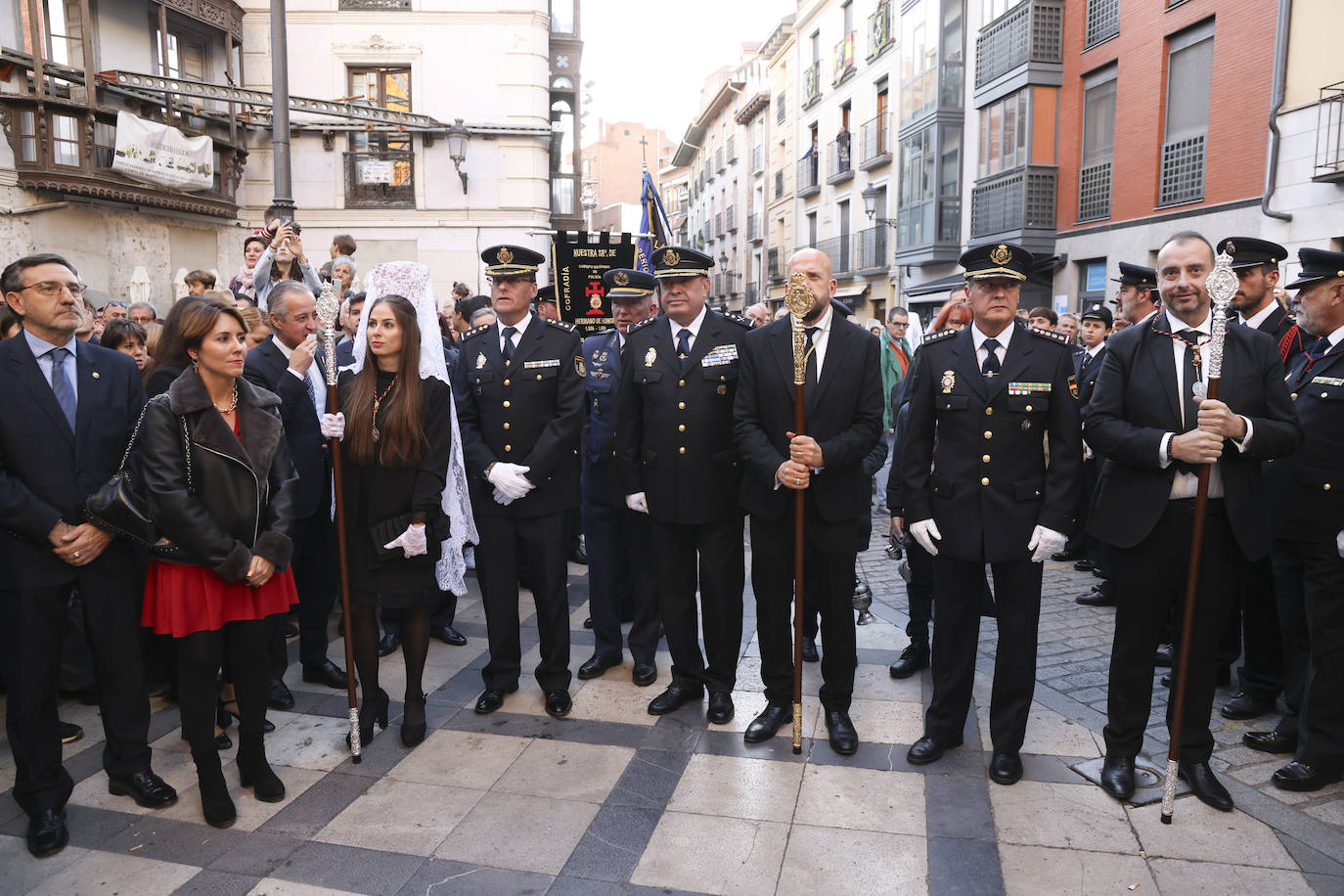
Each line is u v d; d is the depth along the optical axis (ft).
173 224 43.98
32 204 37.29
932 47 60.08
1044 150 50.19
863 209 77.30
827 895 8.84
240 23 46.85
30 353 10.07
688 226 168.25
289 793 10.94
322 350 14.47
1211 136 38.04
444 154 48.08
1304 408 11.23
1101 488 11.02
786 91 99.30
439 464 12.02
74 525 9.93
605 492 14.93
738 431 12.23
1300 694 11.94
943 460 11.41
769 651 12.59
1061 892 8.82
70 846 9.80
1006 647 11.18
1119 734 10.82
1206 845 9.59
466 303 23.12
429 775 11.39
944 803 10.53
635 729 12.73
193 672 9.98
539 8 48.03
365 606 12.14
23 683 9.75
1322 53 31.91
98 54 40.22
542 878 9.17
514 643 13.56
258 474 10.38
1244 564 10.64
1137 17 42.91
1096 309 20.49
